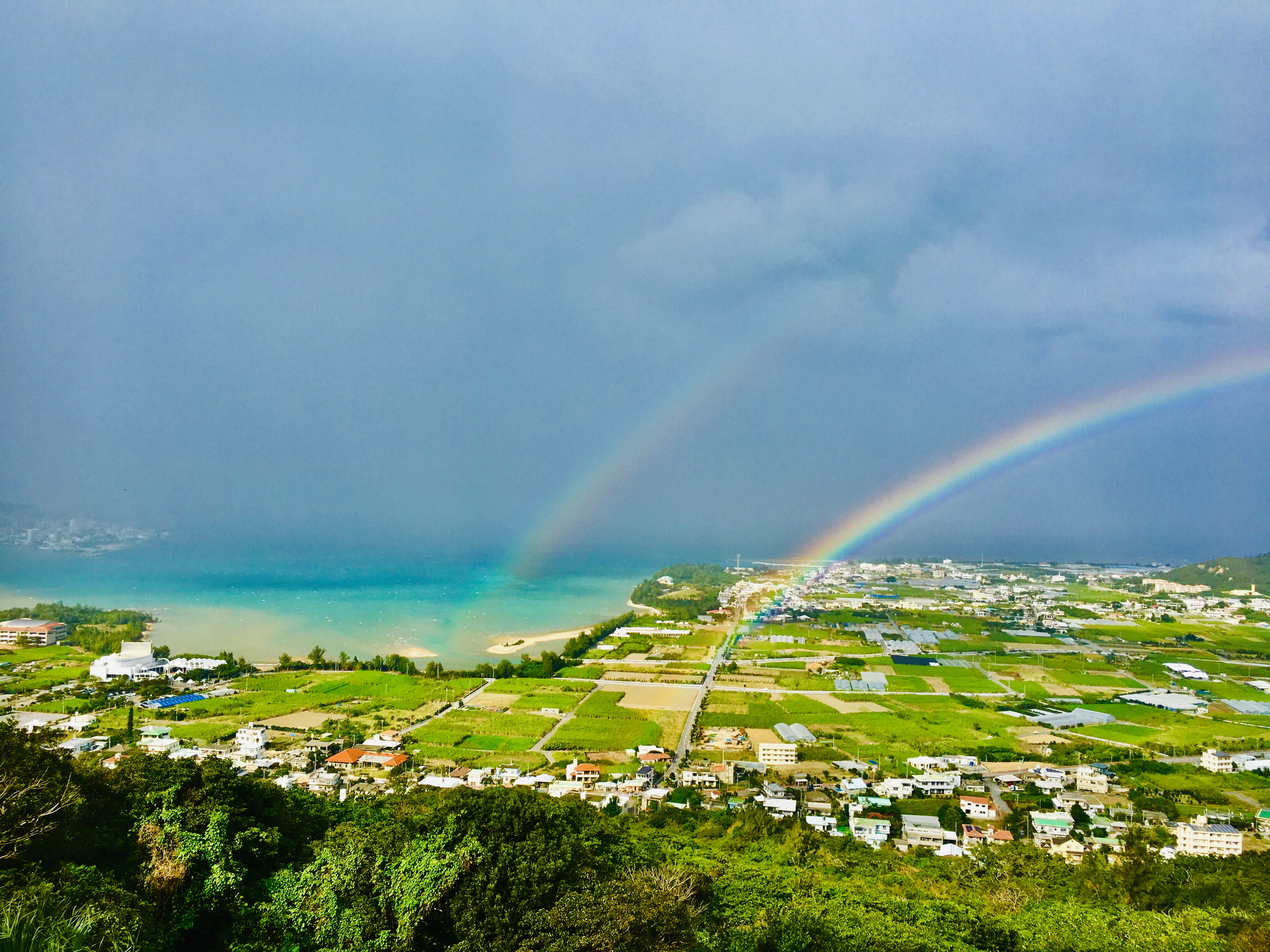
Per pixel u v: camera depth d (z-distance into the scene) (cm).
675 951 5384
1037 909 8412
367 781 13612
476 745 15950
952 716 19438
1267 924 7588
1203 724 19100
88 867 4866
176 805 5875
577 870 5709
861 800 13162
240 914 5312
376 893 5447
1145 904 8975
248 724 17100
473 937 5075
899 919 7638
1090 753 16300
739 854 10075
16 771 5412
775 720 18650
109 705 18088
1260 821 12394
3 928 3516
